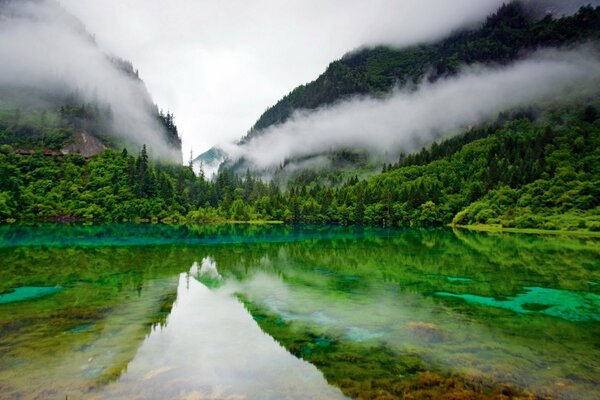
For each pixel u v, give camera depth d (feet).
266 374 55.26
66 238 256.32
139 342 67.92
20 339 68.33
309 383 52.37
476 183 505.25
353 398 48.26
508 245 236.02
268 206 612.29
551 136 529.86
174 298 100.63
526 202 410.93
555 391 50.11
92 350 63.62
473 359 60.54
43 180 529.86
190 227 421.18
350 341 69.10
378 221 517.96
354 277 130.11
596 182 380.37
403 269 146.30
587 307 92.38
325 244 246.68
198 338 70.38
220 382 52.60
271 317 84.43
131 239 260.21
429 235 324.80
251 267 150.30
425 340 69.46
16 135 648.79
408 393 49.44
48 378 53.01
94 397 48.08
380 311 88.89
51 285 112.16
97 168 579.07
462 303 96.02
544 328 76.28
